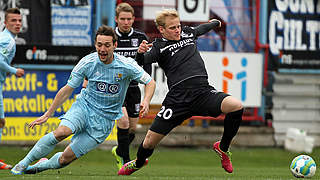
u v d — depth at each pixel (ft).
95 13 142.31
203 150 147.95
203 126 150.00
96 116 76.13
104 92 75.25
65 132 74.13
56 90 141.59
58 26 141.38
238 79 149.79
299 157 79.92
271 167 124.26
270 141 153.38
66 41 141.90
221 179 73.77
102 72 74.38
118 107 77.36
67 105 140.05
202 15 148.46
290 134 150.41
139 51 75.05
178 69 75.92
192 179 72.38
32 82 140.56
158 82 144.15
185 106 75.41
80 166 114.01
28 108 140.36
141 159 80.33
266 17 151.12
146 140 77.71
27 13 139.74
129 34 97.40
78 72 74.23
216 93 75.36
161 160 133.39
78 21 142.00
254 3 152.56
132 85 97.96
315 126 158.30
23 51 139.33
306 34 153.69
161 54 77.05
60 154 77.87
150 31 146.51
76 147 76.64
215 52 148.05
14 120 139.54
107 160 131.75
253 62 150.41
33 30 140.26
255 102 151.12
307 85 157.17
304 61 153.38
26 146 139.64
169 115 75.56
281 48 152.46
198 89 75.20
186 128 148.66
